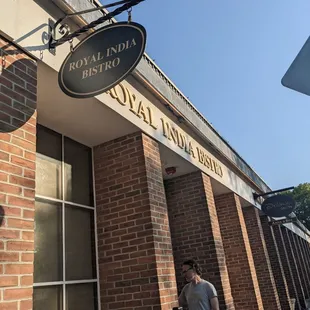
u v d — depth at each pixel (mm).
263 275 11633
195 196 8156
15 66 3641
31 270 3195
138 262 5336
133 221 5582
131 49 3686
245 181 12352
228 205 10562
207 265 7621
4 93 3434
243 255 9953
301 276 21203
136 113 5812
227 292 7520
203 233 7848
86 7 4820
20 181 3355
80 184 5895
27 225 3289
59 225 5230
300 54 1691
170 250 5637
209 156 9094
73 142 6043
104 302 5438
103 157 6203
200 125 8500
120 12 3848
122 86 5598
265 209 12945
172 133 7043
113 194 5906
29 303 3080
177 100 7457
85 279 5371
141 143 5879
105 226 5809
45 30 4129
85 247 5586
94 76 3732
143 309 5094
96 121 5512
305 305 17297
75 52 3906
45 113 5152
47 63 4043
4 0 3689
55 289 4820
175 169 7965
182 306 5398
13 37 3670
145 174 5703
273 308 11109
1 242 3004
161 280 5164
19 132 3486
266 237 14195
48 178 5305
